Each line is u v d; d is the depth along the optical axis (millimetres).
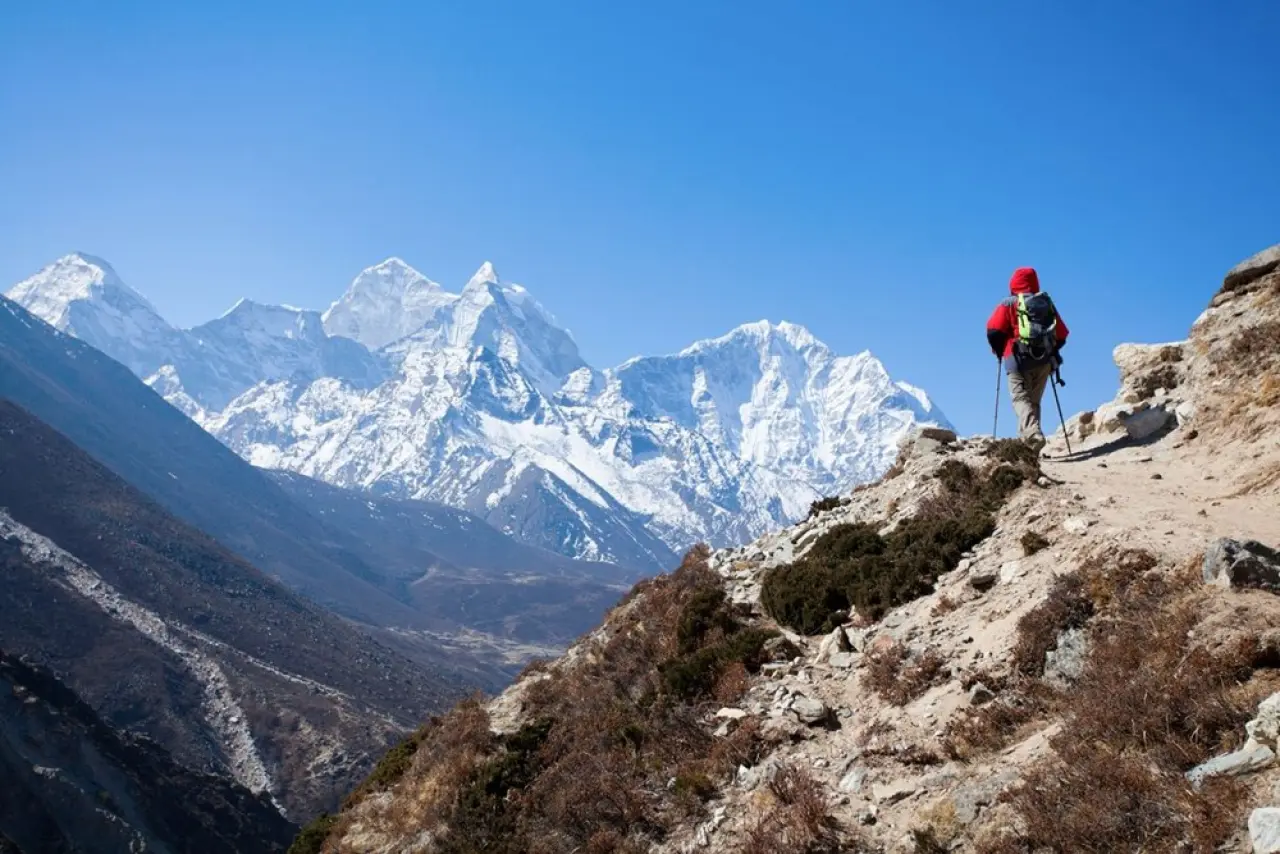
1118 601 10938
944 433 21375
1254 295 19328
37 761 96312
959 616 13156
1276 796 7359
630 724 14492
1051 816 8547
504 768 15859
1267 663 8828
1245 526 11836
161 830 103312
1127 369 20969
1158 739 8750
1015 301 17938
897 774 10703
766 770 11781
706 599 17234
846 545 16672
